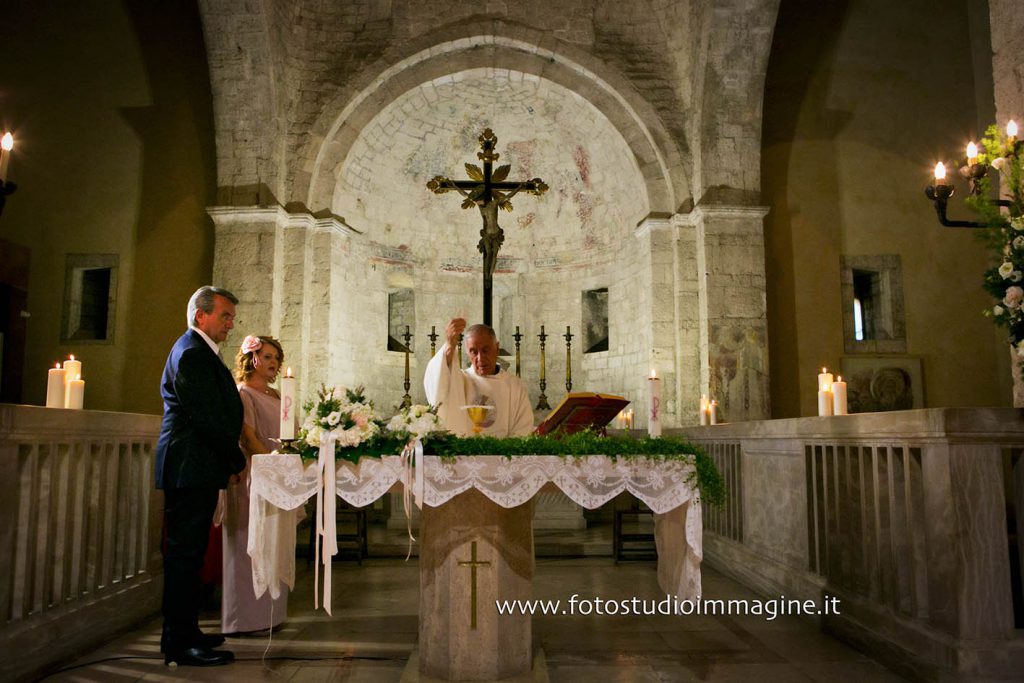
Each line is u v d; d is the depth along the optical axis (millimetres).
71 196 10352
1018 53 5180
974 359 10500
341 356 10875
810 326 10555
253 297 9922
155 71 10578
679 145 10711
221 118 10094
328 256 10461
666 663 4199
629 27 10984
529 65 10875
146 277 10273
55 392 4898
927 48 10938
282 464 3543
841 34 11000
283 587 5031
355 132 10695
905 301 10609
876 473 4336
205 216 10367
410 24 10742
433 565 3771
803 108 10891
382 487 3461
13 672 3705
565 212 12422
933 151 10797
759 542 6281
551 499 4215
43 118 10422
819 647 4504
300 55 10680
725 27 9969
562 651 4441
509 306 12680
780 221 10719
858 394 10422
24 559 3949
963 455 3611
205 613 5410
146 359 10141
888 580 4254
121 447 5223
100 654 4348
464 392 4578
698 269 10469
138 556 5289
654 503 3467
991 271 4043
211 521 4285
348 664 4172
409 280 12242
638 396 11148
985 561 3557
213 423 4031
